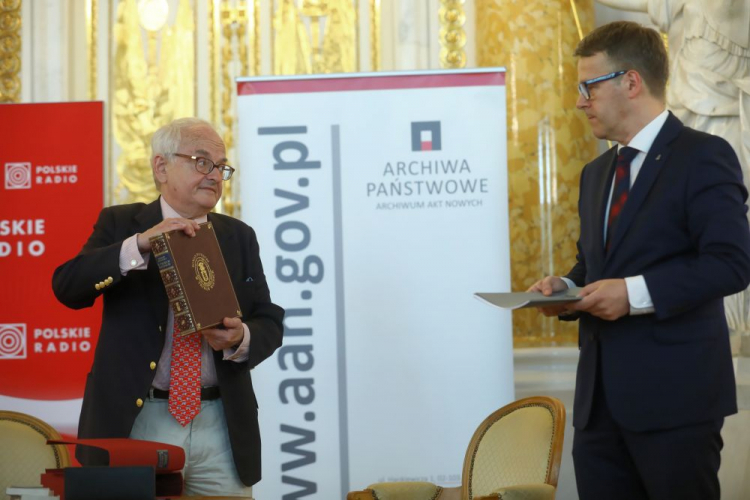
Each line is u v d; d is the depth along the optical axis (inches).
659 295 95.4
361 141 141.6
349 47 207.6
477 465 117.6
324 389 141.3
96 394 107.1
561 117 197.5
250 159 142.6
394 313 140.8
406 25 204.8
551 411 112.3
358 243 141.4
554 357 192.7
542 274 196.7
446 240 140.9
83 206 194.2
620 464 103.4
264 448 141.8
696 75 179.3
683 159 100.0
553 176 197.0
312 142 141.9
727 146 100.3
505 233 140.9
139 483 74.0
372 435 140.7
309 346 141.6
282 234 141.9
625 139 104.9
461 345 140.7
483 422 119.8
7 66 206.8
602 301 96.8
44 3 207.2
